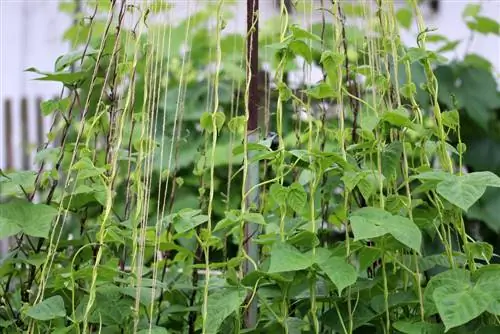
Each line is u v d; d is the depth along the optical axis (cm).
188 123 302
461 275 217
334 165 228
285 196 219
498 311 210
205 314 214
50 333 227
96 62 235
